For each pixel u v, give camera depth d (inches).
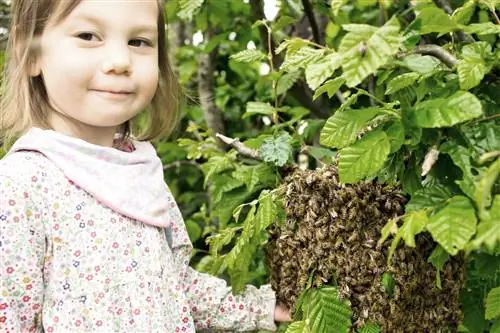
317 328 53.6
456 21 53.7
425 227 45.9
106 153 56.9
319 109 95.0
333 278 54.9
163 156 117.4
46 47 55.2
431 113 45.2
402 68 54.0
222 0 87.9
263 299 62.0
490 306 49.6
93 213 55.2
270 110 73.2
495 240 40.9
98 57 53.9
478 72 45.8
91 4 53.3
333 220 53.4
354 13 94.0
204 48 94.3
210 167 72.9
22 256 52.3
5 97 61.9
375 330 52.6
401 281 50.9
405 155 50.3
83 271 53.9
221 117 100.4
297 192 55.2
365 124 48.5
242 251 61.0
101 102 54.4
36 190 53.6
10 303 52.4
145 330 54.4
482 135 46.3
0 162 54.9
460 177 48.0
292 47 55.7
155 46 57.6
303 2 80.6
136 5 54.7
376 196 52.5
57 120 58.3
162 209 59.6
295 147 74.2
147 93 56.8
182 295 58.6
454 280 53.8
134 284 55.1
